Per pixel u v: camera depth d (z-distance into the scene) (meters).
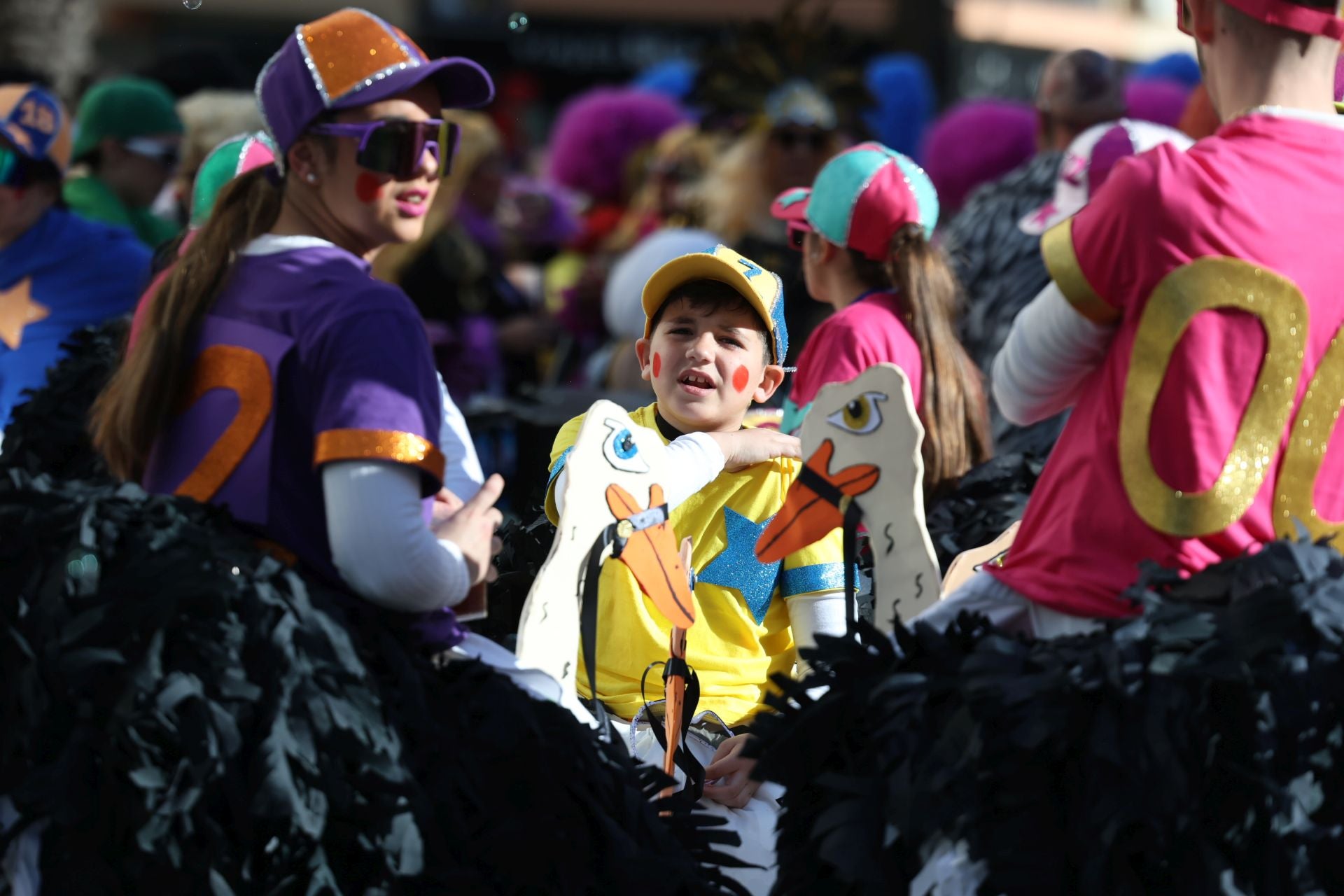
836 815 8.49
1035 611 8.85
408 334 8.63
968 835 8.12
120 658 7.71
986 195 18.70
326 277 8.69
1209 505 8.31
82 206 20.14
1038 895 7.98
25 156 15.74
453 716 8.60
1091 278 8.50
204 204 13.34
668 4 45.91
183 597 7.82
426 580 8.49
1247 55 8.67
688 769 10.09
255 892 7.92
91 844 7.87
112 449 9.01
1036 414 9.20
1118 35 50.12
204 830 7.78
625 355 22.00
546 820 8.48
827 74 20.80
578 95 46.97
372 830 7.98
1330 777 8.11
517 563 11.85
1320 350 8.41
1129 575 8.50
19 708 7.91
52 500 8.24
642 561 9.95
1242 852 7.95
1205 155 8.45
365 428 8.34
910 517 9.70
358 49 8.78
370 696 8.14
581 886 8.53
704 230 22.48
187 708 7.73
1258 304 8.28
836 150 20.67
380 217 8.94
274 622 8.02
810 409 10.00
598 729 9.30
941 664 8.54
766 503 10.76
